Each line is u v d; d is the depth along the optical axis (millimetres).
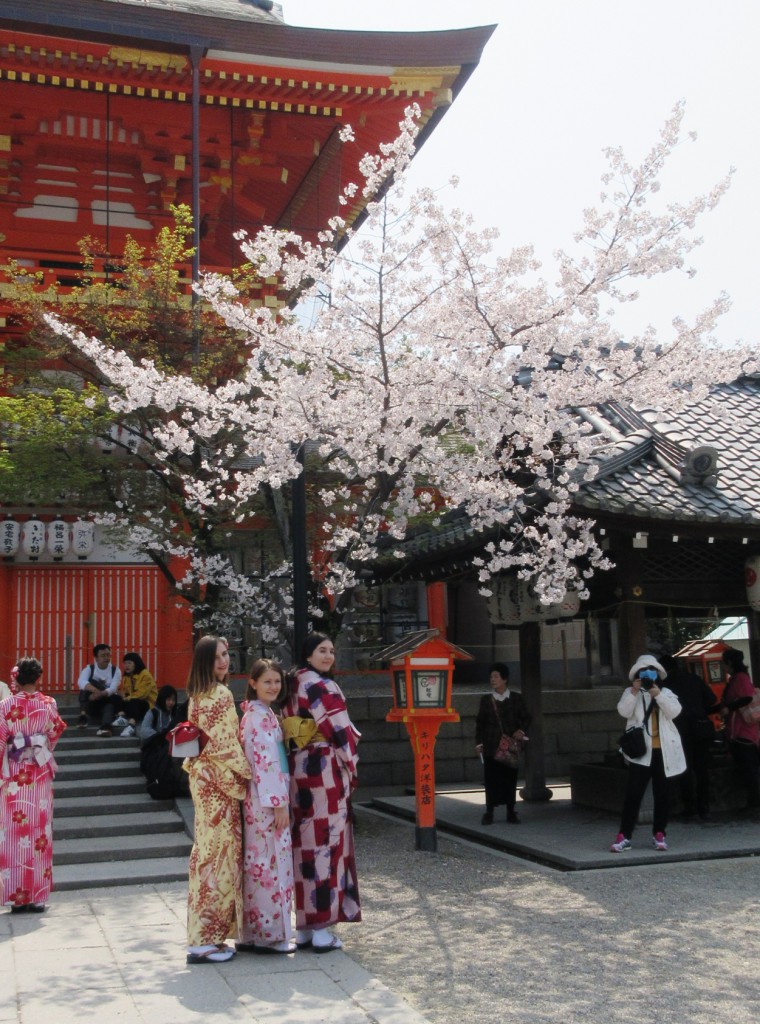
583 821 12070
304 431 10180
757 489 11906
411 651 10414
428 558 13664
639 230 10008
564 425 10672
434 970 6523
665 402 10773
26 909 8078
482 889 8883
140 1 18688
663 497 11188
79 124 18875
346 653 18281
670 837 10844
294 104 18094
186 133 19000
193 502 12211
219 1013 5523
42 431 12797
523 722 12172
